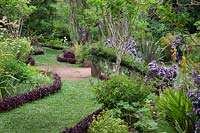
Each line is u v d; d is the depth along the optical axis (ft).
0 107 24.61
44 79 33.12
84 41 69.72
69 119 23.25
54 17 86.63
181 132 15.21
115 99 20.47
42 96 28.99
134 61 36.78
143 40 44.96
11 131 20.65
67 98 29.17
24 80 30.04
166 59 47.44
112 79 21.31
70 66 56.03
